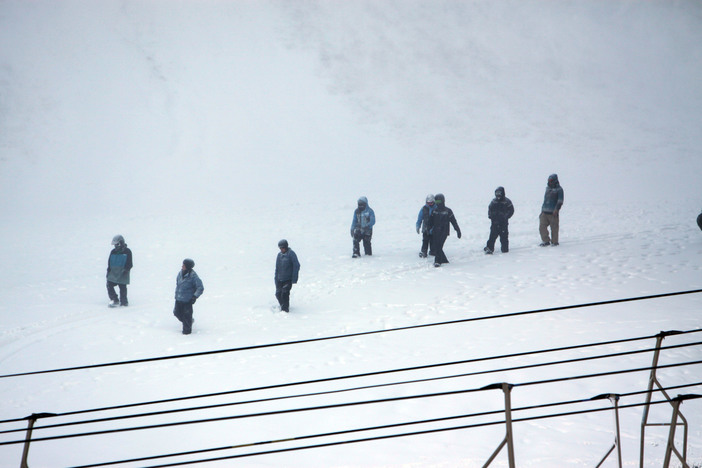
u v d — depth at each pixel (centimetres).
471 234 8031
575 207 9500
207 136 14188
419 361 4056
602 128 14625
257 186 12238
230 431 3197
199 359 4412
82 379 4156
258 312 5450
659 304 4844
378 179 12462
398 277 6259
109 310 5750
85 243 8794
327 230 8938
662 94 16112
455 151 13825
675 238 7031
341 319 5112
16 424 3503
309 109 15300
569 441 2755
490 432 2934
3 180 12475
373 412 3306
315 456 2786
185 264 4950
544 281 5703
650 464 2339
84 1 17012
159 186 12338
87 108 14625
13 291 6525
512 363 3859
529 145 13975
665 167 12388
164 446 3061
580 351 3975
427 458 2672
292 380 3909
